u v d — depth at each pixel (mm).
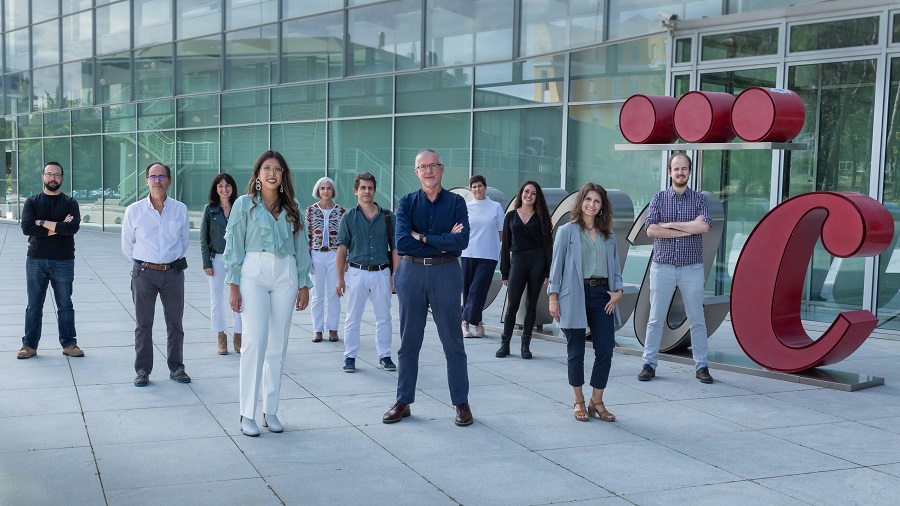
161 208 7543
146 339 7477
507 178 15680
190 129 23438
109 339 9648
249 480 5074
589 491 4949
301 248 6281
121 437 5926
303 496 4812
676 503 4773
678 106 8938
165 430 6113
